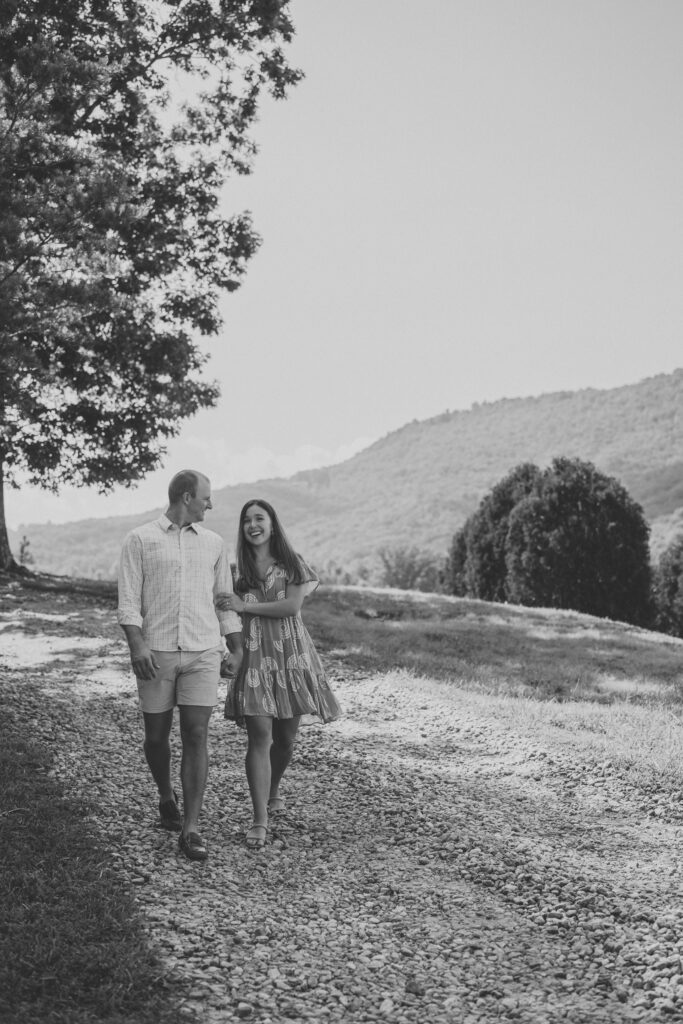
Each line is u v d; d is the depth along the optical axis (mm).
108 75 14195
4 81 12336
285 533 5750
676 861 5508
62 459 19047
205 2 17422
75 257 13398
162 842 5211
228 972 3867
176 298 19672
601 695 10484
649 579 25953
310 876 5023
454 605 18766
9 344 12211
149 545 5191
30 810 5340
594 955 4207
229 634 5309
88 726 7680
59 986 3586
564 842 5840
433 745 8094
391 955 4156
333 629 14031
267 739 5523
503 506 28234
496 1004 3750
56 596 16156
